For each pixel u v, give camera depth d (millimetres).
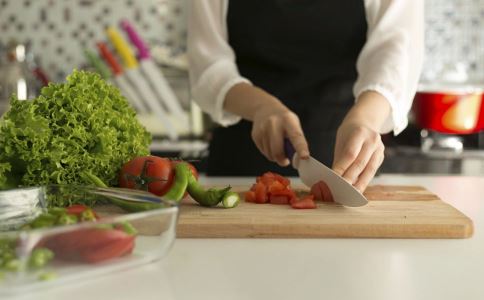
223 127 1837
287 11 1769
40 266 714
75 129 1078
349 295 713
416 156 2729
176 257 870
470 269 820
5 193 927
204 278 772
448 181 1584
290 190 1164
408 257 882
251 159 1798
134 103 3061
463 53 3340
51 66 3441
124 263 776
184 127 3131
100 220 752
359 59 1684
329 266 831
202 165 2637
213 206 1135
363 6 1769
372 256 887
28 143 1063
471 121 2605
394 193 1277
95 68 3139
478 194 1402
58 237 726
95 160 1104
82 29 3432
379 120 1444
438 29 3340
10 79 2986
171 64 3287
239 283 754
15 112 1079
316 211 1094
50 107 1097
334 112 1811
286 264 840
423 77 3348
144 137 1259
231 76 1618
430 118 2629
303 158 1230
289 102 1809
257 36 1789
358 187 1210
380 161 1249
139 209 874
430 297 708
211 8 1775
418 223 997
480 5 3320
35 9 3430
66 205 947
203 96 1654
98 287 733
